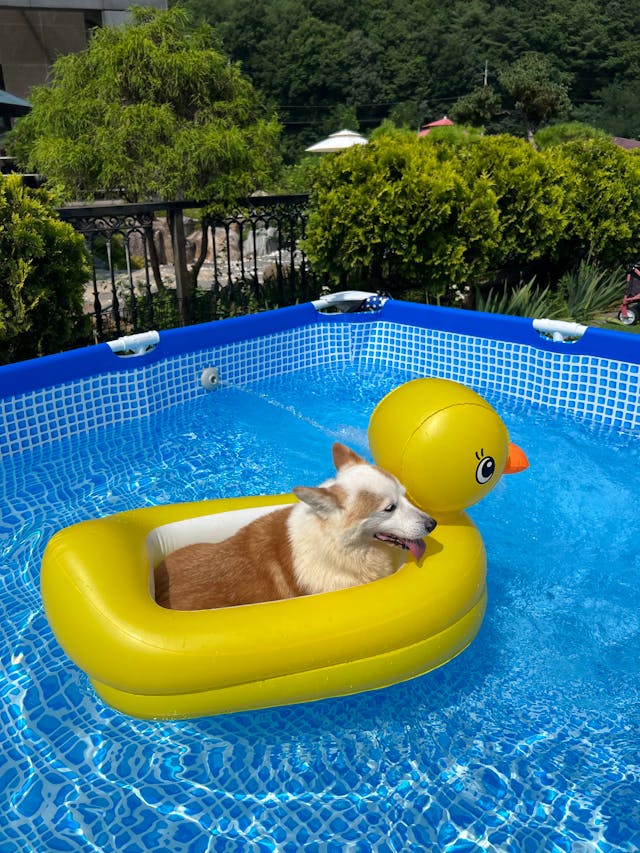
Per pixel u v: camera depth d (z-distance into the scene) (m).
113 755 1.18
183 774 1.15
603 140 4.46
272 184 3.66
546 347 2.61
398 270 3.43
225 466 2.20
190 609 1.21
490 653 1.44
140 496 2.02
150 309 3.31
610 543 1.82
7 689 1.31
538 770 1.16
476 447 1.34
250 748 1.20
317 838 1.05
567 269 4.40
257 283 3.78
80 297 2.75
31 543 1.78
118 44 3.28
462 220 3.31
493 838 1.05
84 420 2.38
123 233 3.13
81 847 1.02
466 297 3.96
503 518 1.94
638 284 3.97
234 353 2.79
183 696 1.11
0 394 2.15
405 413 1.38
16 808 1.08
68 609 1.14
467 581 1.30
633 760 1.18
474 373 2.87
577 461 2.24
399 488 1.22
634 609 1.58
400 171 3.26
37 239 2.44
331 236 3.36
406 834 1.05
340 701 1.31
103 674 1.11
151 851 1.02
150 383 2.53
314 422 2.53
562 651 1.45
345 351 3.14
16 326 2.46
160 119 3.21
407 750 1.20
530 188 3.64
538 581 1.68
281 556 1.24
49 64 9.15
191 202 3.31
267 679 1.13
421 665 1.25
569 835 1.05
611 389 2.49
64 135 3.39
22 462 2.19
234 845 1.03
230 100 3.55
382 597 1.19
